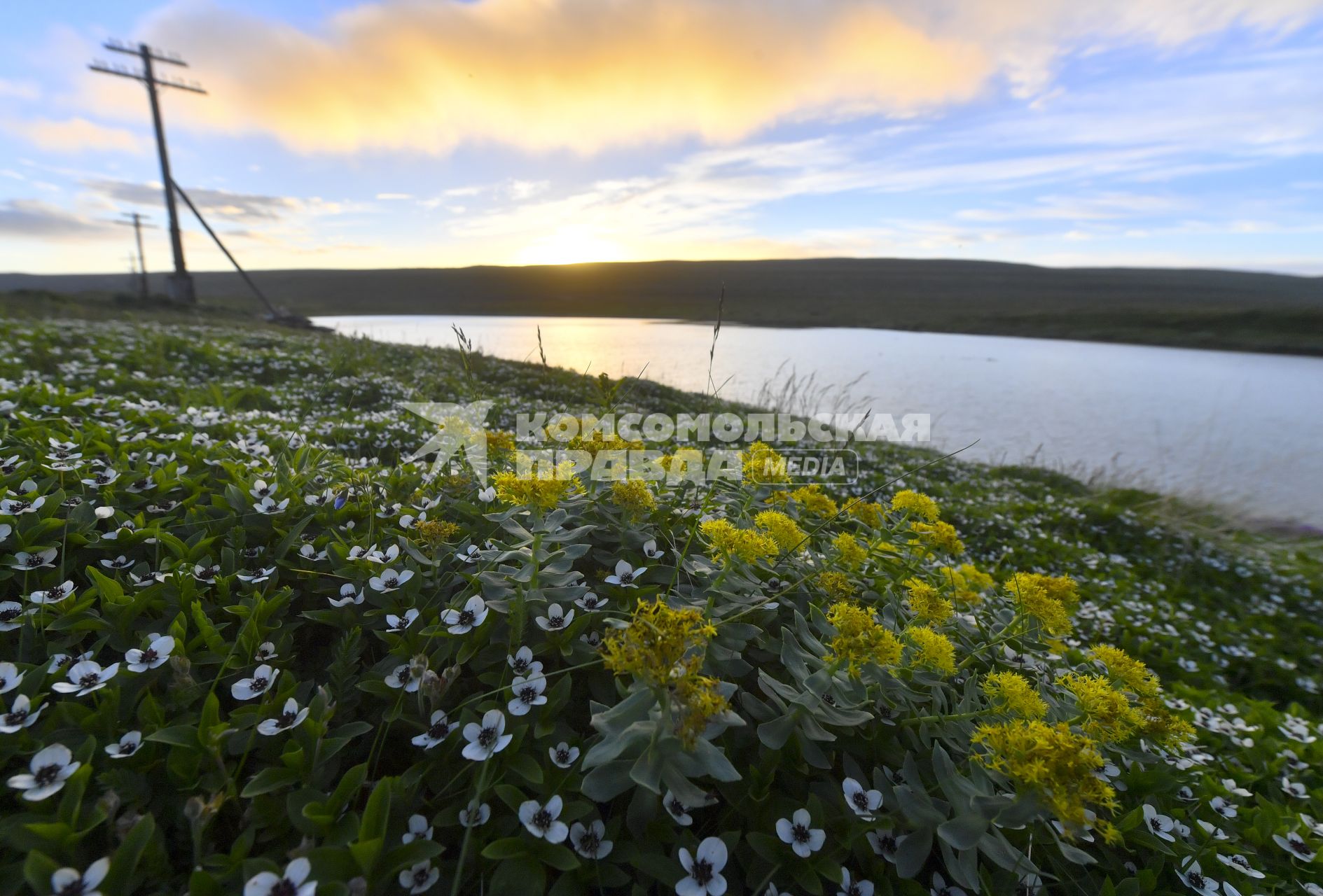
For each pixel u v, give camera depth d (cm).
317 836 137
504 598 199
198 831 123
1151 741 217
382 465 428
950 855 157
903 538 290
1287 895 206
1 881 121
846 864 169
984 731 161
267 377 846
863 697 176
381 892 129
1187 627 500
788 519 214
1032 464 1056
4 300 2177
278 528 253
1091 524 743
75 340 829
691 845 151
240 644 187
